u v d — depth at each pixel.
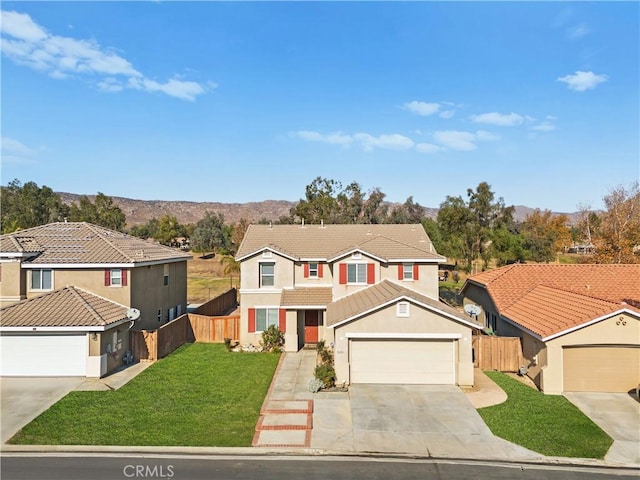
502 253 45.97
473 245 46.59
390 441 13.62
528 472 11.85
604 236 42.47
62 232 27.38
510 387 18.73
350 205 68.62
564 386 18.22
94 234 27.14
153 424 14.68
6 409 15.95
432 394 17.80
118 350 21.66
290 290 26.75
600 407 16.55
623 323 17.80
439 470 11.90
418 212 83.19
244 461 12.32
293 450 12.99
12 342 19.92
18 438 13.55
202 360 23.05
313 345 26.50
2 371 19.84
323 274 27.58
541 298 23.08
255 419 15.20
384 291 22.17
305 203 66.62
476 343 21.50
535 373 19.30
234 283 54.97
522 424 14.89
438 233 52.91
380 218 75.56
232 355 24.20
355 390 18.31
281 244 29.39
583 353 18.27
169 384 18.92
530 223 84.06
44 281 23.78
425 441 13.62
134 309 22.55
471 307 24.30
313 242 29.81
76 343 19.97
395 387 18.70
